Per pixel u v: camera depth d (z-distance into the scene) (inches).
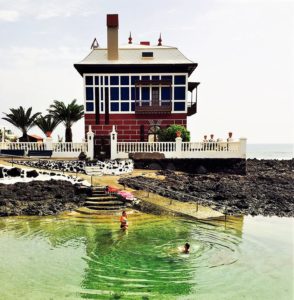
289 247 489.1
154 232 562.3
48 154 1114.1
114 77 1333.7
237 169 1123.9
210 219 653.3
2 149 1116.5
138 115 1346.0
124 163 1032.2
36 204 722.8
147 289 352.2
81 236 536.1
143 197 768.9
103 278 378.3
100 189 793.6
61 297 332.5
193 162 1115.3
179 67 1323.8
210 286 360.8
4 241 508.1
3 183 830.5
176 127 1173.1
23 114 1423.5
